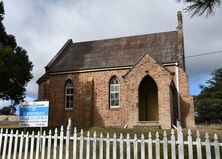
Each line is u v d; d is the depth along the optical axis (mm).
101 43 32750
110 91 27969
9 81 22734
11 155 13102
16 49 24250
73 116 28672
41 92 33781
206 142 8469
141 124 22703
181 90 25297
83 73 29266
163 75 23188
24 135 11766
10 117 74875
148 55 24078
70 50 33688
